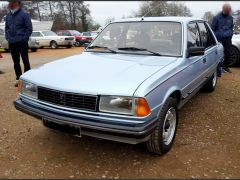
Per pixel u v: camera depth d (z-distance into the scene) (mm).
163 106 3471
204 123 4758
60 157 3641
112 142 4031
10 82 7617
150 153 3715
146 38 4512
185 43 4277
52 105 3420
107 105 3117
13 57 6891
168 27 4516
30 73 3885
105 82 3262
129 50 4453
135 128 3014
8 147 3889
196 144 3986
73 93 3242
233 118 5008
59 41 22344
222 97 6250
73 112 3266
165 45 4328
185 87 4141
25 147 3898
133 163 3498
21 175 3250
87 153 3744
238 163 3516
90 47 4844
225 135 4301
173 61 3973
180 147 3895
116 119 3078
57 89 3348
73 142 4043
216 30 8477
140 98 3025
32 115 3646
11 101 5855
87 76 3459
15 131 4402
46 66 4059
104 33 4973
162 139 3512
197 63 4605
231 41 8703
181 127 4570
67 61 4215
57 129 3521
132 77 3336
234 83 7504
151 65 3766
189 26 4719
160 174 3271
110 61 4008
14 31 6613
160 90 3346
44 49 21547
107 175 3250
